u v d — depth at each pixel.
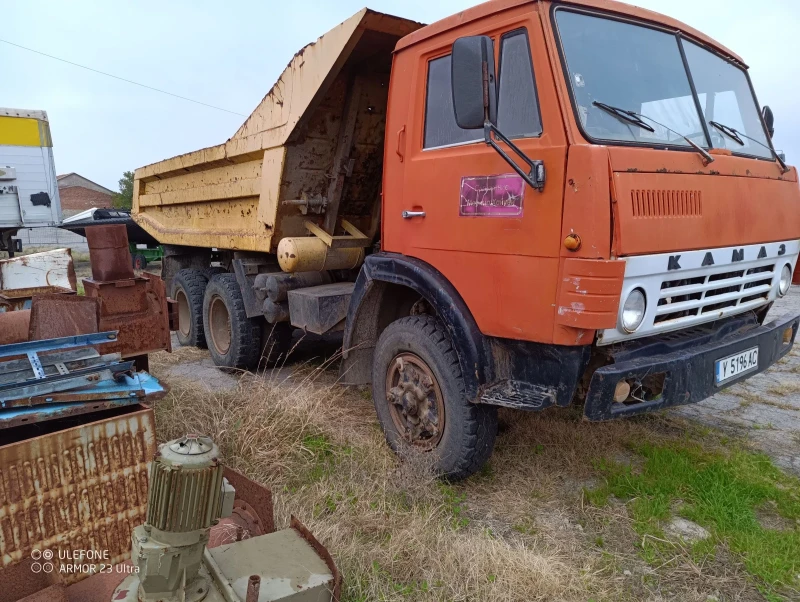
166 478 1.59
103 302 3.08
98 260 3.13
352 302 3.89
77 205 47.56
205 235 6.21
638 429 4.07
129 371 2.59
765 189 3.43
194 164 6.14
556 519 3.06
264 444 3.58
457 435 3.19
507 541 2.85
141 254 15.84
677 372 2.79
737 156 3.38
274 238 4.86
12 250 14.16
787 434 4.19
